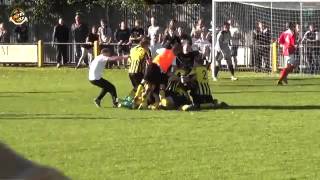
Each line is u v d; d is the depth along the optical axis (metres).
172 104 24.56
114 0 53.38
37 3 54.06
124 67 46.75
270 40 46.19
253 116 22.36
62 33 48.94
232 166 13.73
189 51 26.92
